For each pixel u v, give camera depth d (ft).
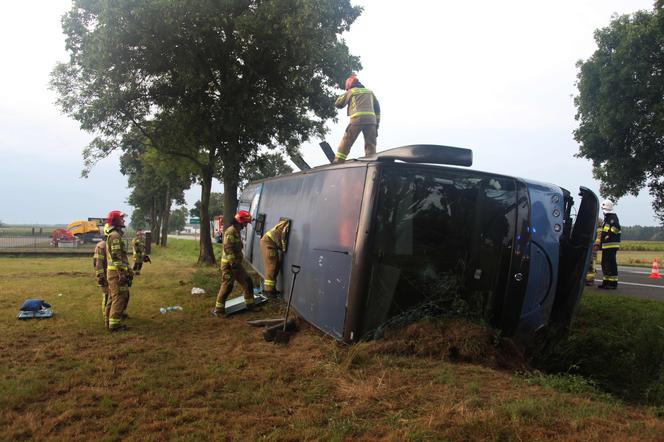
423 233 18.49
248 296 27.94
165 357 18.57
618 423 10.80
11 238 123.13
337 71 55.57
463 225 19.06
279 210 31.73
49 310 27.04
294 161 30.68
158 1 45.06
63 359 18.21
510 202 19.49
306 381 15.25
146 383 15.30
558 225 20.12
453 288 18.63
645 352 18.92
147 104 56.95
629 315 24.61
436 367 15.49
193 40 49.11
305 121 62.59
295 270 24.16
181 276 48.26
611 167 76.59
